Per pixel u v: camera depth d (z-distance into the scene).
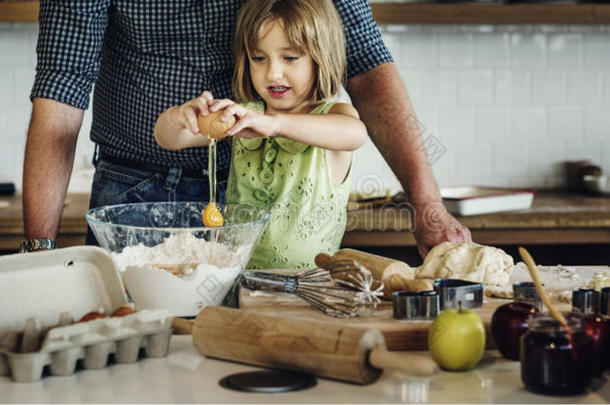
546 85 3.23
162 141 1.52
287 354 0.90
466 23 2.93
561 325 0.85
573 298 1.11
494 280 1.30
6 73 3.05
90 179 3.01
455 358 0.91
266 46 1.55
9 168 3.08
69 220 2.51
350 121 1.51
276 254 1.64
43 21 1.63
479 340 0.92
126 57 1.71
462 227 1.61
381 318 1.08
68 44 1.61
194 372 0.92
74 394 0.85
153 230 1.17
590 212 2.63
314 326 0.90
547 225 2.62
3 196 2.98
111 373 0.92
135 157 1.76
